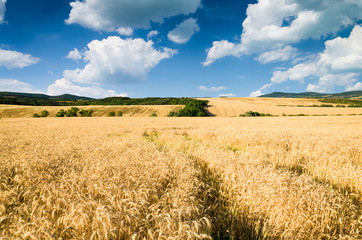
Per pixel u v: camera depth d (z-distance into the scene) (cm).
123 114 8775
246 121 3944
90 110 8762
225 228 367
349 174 599
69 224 299
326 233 351
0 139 1341
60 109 9244
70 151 845
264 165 651
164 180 491
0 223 322
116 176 458
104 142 1145
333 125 2942
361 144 1165
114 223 284
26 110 9031
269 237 341
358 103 12481
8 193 382
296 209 372
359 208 453
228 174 553
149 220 295
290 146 1204
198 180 501
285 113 7862
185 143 1234
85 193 386
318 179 645
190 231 246
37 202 351
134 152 807
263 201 400
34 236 246
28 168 532
